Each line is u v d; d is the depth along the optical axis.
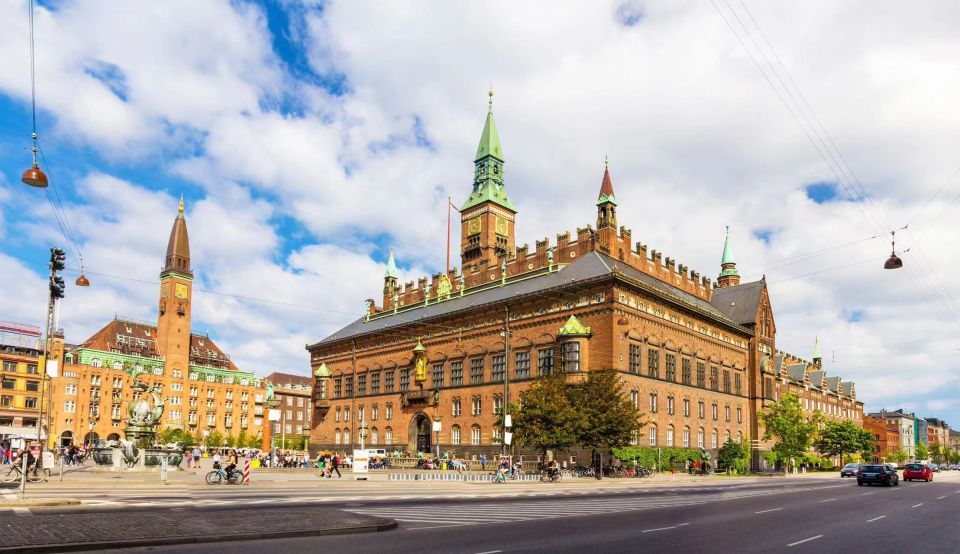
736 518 26.14
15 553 14.57
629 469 64.44
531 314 76.81
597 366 68.69
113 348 156.00
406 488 41.34
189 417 162.50
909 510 31.28
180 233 168.62
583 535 20.05
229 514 21.47
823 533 21.75
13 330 138.00
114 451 49.53
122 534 16.88
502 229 109.38
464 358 85.06
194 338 179.62
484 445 79.06
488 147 111.19
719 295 102.19
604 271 71.31
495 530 20.81
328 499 31.34
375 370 101.44
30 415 134.75
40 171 27.50
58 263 41.03
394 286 122.38
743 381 92.56
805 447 89.75
